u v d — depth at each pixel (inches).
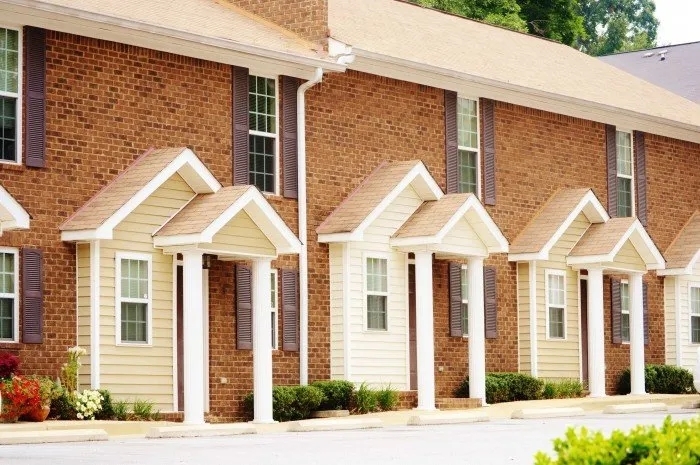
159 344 1053.8
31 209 995.9
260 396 1095.6
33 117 1001.5
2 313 978.7
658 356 1620.3
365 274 1230.3
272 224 1091.9
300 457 734.5
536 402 1332.4
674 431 401.4
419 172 1267.2
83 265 1018.7
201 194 1085.8
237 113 1151.0
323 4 1229.1
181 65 1108.5
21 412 928.3
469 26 1621.6
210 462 695.7
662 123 1624.0
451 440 874.8
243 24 1226.6
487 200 1398.9
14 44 996.6
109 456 730.8
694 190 1706.4
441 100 1354.6
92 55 1043.9
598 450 392.8
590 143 1544.0
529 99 1440.7
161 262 1058.7
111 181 1049.5
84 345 1010.7
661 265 1505.9
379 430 1003.3
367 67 1258.6
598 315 1445.6
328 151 1235.9
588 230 1486.2
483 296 1336.1
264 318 1102.4
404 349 1263.5
